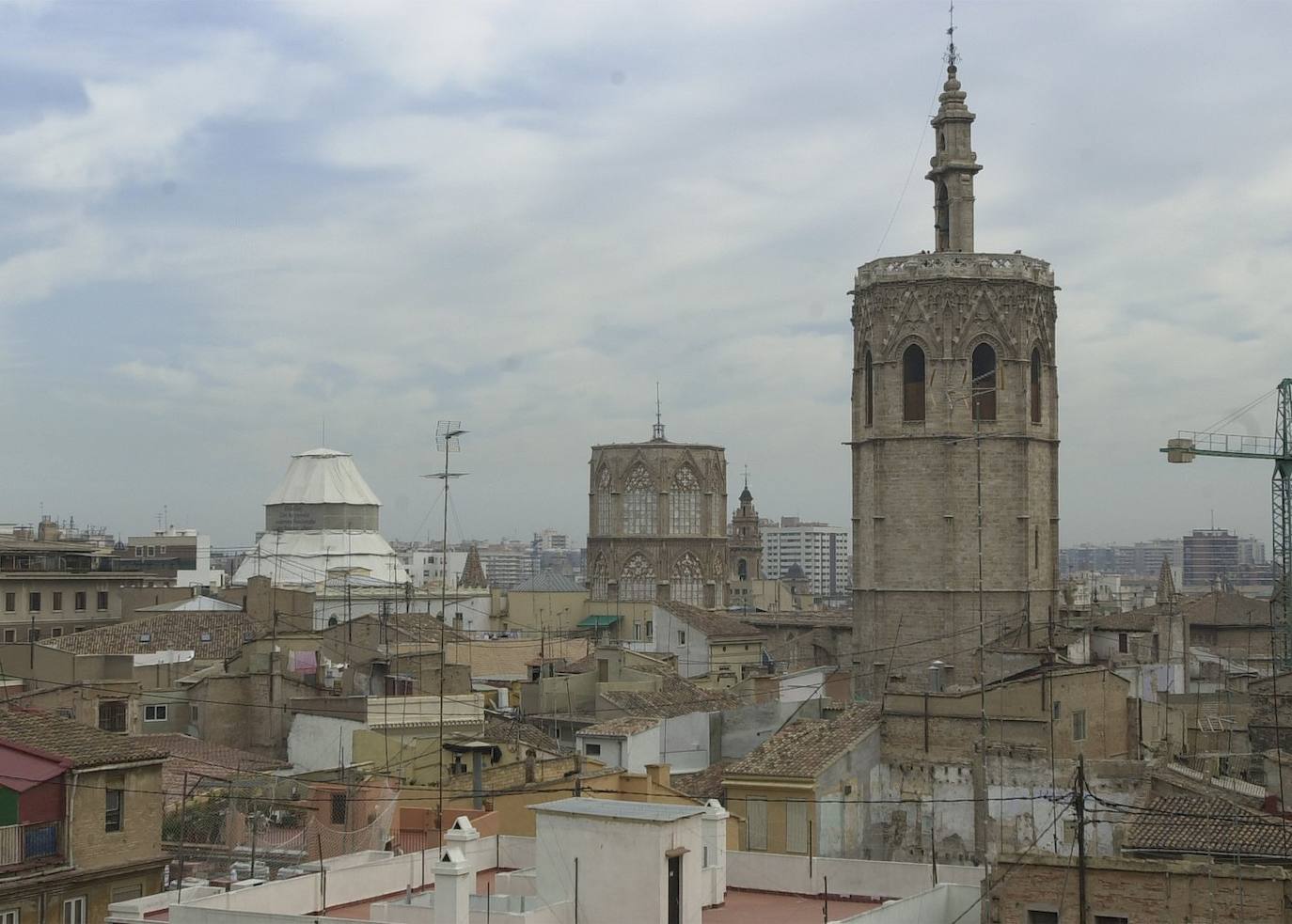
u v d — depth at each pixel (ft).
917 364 475.31
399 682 364.99
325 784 273.54
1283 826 206.39
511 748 300.61
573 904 162.61
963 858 268.21
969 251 479.82
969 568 465.88
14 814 225.97
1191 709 359.05
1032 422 476.95
